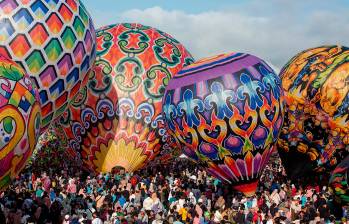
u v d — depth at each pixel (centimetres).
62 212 2158
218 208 2481
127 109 3219
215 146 2680
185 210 2238
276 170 4303
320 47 3412
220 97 2641
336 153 3184
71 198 2377
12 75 1683
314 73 3228
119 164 3219
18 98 1653
